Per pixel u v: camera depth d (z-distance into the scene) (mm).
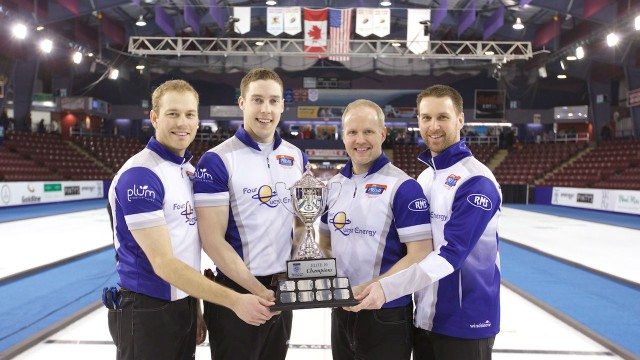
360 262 2146
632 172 17828
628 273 6363
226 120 26859
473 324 2008
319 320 4344
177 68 26375
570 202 17859
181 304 2002
